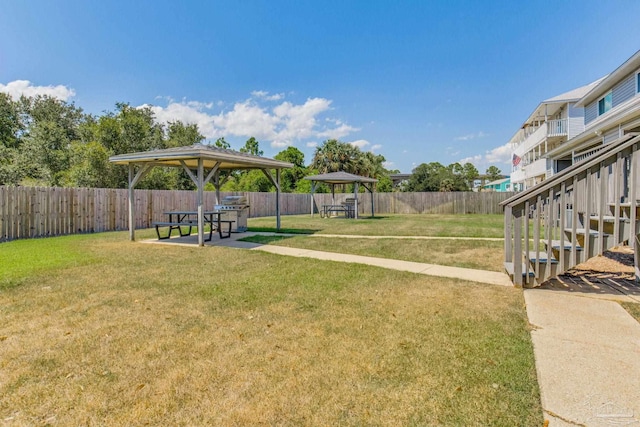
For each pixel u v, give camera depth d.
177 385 2.23
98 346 2.79
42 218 9.94
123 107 22.44
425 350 2.70
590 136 11.12
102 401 2.06
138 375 2.35
